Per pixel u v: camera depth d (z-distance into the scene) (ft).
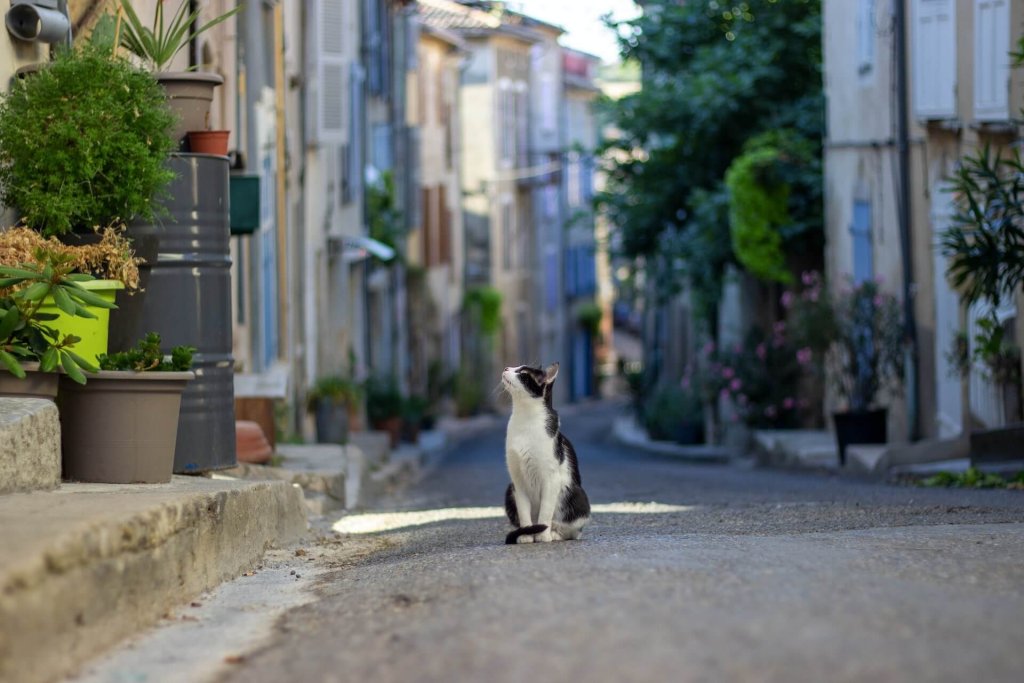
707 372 122.52
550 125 228.02
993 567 26.14
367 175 128.88
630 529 38.55
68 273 32.89
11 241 33.12
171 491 30.25
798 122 102.32
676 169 112.78
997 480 54.03
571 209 244.42
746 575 24.72
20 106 35.65
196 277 38.37
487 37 202.08
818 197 97.30
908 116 75.51
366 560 34.60
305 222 92.73
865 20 82.74
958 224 66.13
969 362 64.80
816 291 79.41
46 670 19.98
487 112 203.00
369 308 134.72
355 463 63.00
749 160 94.89
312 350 96.43
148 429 32.89
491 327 194.70
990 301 61.26
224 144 39.45
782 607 21.57
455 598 24.00
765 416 102.12
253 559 34.04
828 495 51.88
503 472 85.15
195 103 39.42
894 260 78.48
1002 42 61.41
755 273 98.94
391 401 118.73
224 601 27.78
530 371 32.27
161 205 37.37
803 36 104.99
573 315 247.29
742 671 17.80
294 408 82.33
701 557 27.58
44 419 30.04
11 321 31.19
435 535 39.09
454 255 185.47
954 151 69.21
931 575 25.13
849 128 87.56
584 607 21.97
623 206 116.26
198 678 20.76
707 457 110.32
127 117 36.06
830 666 17.89
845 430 75.05
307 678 19.75
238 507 32.40
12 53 37.63
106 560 22.61
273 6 76.43
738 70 104.53
